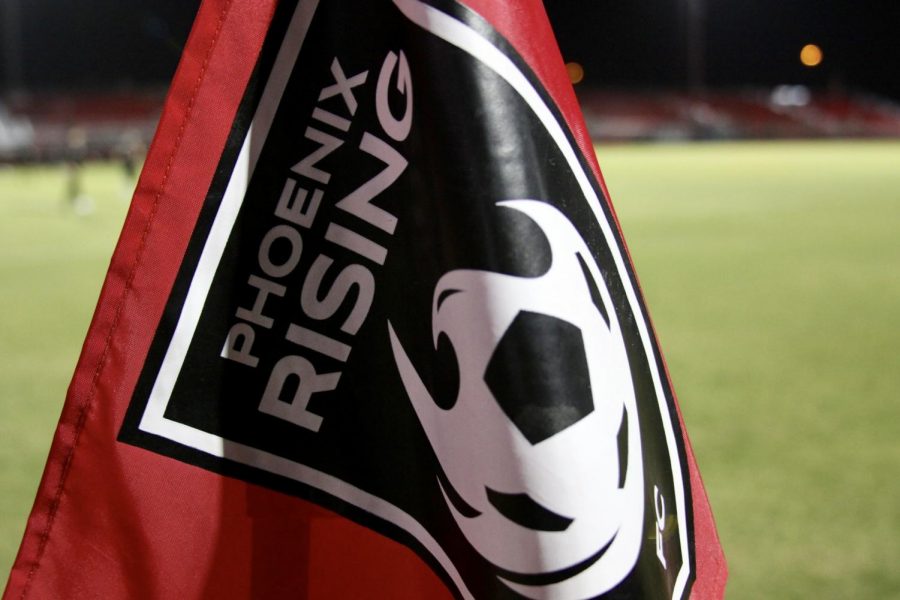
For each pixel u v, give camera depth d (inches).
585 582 37.3
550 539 37.1
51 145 1624.0
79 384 43.1
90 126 1953.7
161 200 43.3
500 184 38.2
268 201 43.6
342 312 43.6
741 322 302.4
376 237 42.8
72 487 42.9
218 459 43.9
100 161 1658.5
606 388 38.6
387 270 42.7
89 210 798.5
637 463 39.3
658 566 39.7
